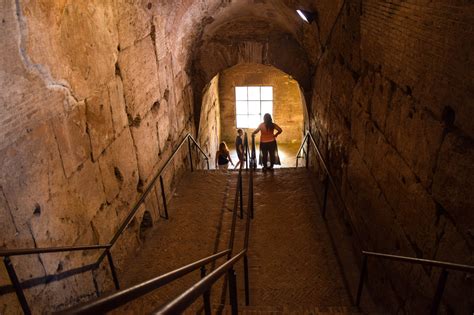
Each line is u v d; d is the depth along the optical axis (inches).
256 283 164.2
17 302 94.7
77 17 123.7
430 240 100.6
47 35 107.4
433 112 98.7
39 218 104.8
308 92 292.4
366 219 153.5
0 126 90.1
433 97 98.2
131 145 171.5
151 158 197.6
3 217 91.1
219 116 487.2
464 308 85.7
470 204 83.6
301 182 259.4
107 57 146.4
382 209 135.1
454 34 86.7
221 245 191.3
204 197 238.8
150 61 194.5
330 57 213.9
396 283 123.4
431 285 100.3
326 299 153.5
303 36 258.7
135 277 163.0
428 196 101.7
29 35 99.5
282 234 201.2
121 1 156.6
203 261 91.4
